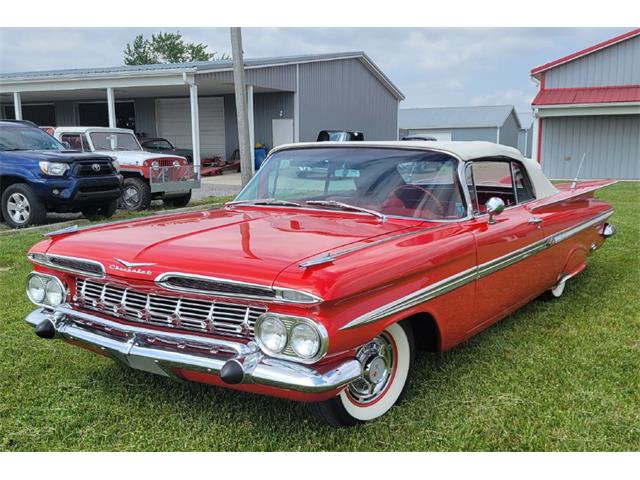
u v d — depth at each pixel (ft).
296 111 80.74
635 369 12.60
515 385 11.76
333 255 9.11
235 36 41.14
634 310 16.71
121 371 12.59
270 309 8.80
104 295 10.42
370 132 100.78
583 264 18.38
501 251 12.87
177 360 9.24
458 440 9.73
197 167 42.86
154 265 9.53
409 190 12.53
